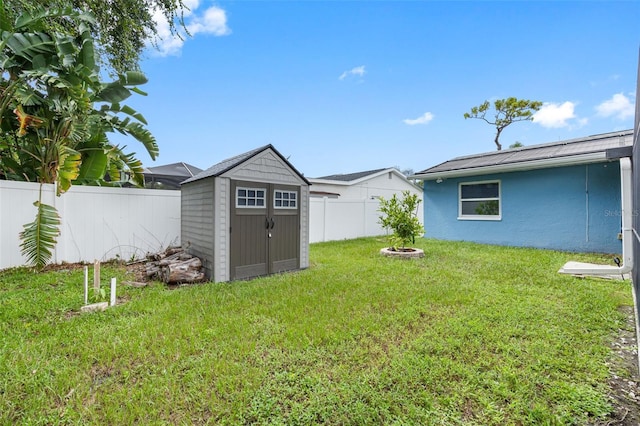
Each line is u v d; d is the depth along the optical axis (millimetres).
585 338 2699
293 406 1806
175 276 4613
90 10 6074
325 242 10203
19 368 2143
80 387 1986
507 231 8773
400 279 4871
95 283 3586
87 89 5629
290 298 3852
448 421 1717
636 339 2703
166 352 2426
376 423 1696
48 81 4801
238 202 5145
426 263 6254
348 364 2287
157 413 1762
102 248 6047
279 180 5711
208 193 5074
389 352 2465
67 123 5383
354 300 3770
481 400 1876
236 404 1830
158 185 10781
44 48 5105
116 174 7098
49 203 5434
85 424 1671
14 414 1726
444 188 10336
